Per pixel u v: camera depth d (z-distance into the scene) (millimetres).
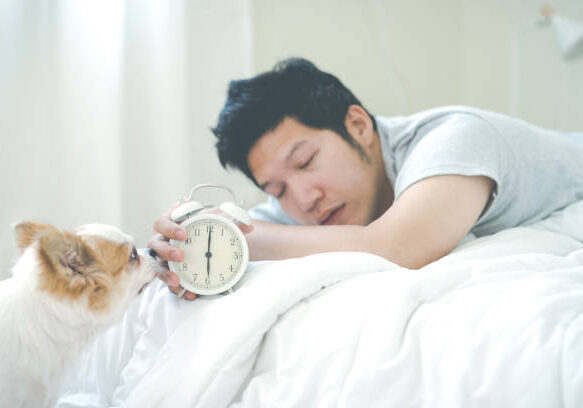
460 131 910
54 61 1481
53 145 1492
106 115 1554
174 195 1679
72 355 762
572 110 1943
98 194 1549
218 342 633
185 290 738
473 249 812
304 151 983
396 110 2225
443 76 2295
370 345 587
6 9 1394
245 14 1820
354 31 2135
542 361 503
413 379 549
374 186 1054
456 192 822
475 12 2271
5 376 665
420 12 2234
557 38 1935
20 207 1429
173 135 1676
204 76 1789
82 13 1517
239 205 810
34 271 713
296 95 1003
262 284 694
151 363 709
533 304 577
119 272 768
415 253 801
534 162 977
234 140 1029
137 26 1633
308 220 1071
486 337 554
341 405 542
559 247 864
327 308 653
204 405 591
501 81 2209
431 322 602
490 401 500
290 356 619
